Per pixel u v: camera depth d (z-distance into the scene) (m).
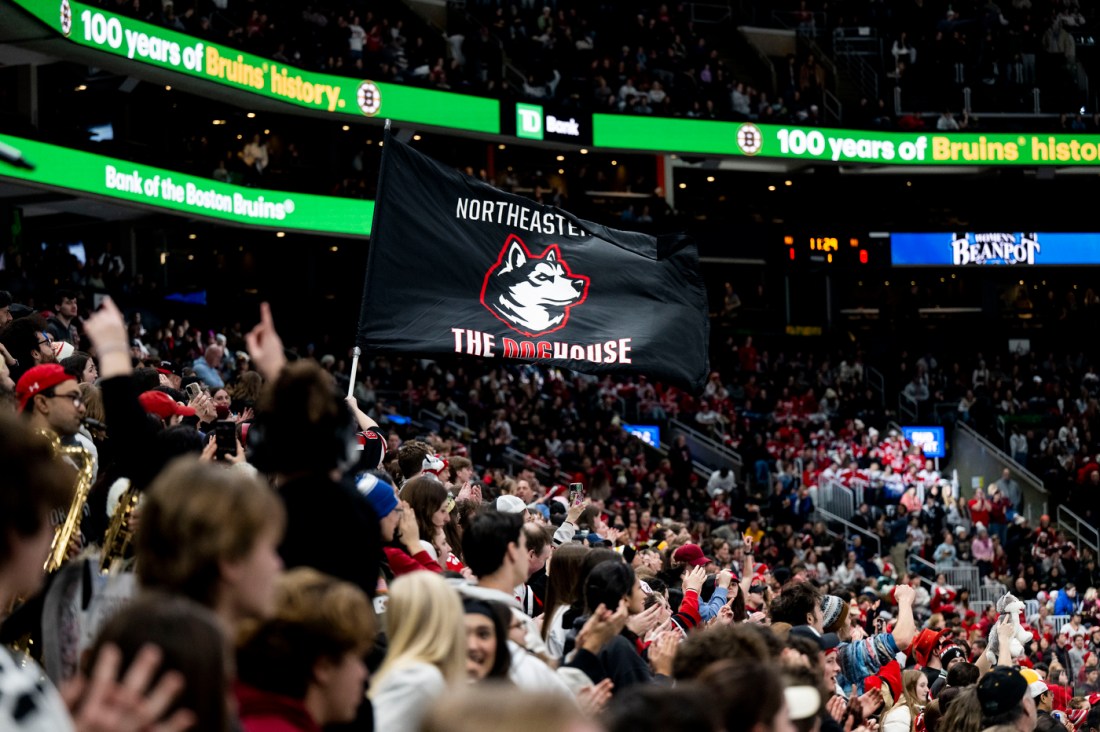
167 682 2.99
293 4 37.84
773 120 42.56
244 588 3.87
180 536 3.80
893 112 47.75
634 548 15.56
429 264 11.45
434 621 5.22
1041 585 35.06
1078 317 48.31
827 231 45.22
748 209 46.62
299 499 5.25
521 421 35.84
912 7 49.47
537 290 11.88
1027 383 45.28
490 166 42.31
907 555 35.22
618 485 34.28
